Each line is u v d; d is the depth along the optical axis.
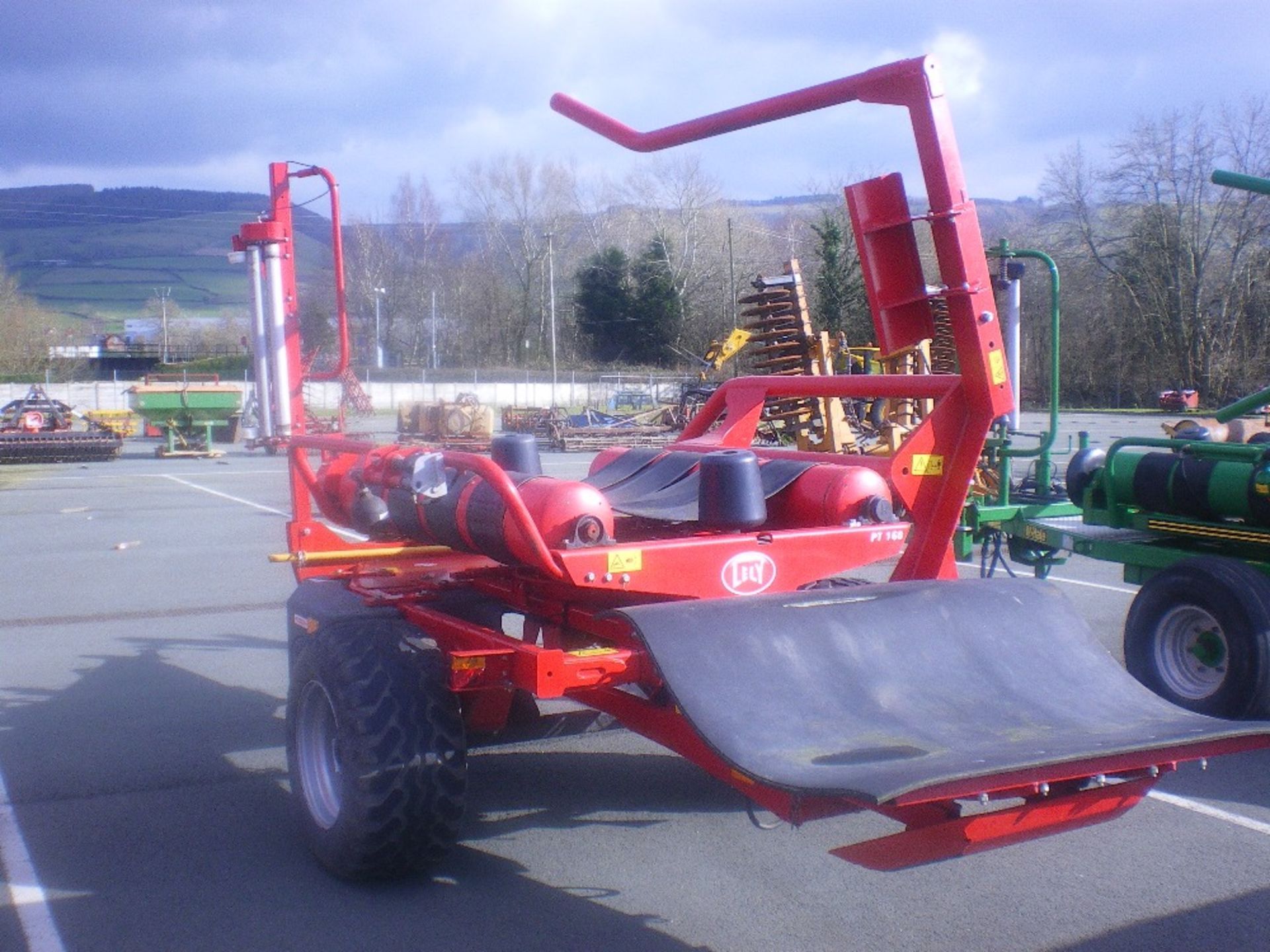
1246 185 6.45
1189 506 6.38
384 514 5.06
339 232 5.67
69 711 6.60
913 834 3.10
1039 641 3.63
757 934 3.79
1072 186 49.84
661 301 65.88
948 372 9.12
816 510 4.49
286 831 4.74
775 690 3.20
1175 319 46.62
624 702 4.12
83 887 4.18
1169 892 4.10
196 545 13.60
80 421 36.41
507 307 76.12
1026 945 3.70
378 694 3.95
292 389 5.72
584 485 3.99
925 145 3.98
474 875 4.27
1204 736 3.15
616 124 4.49
